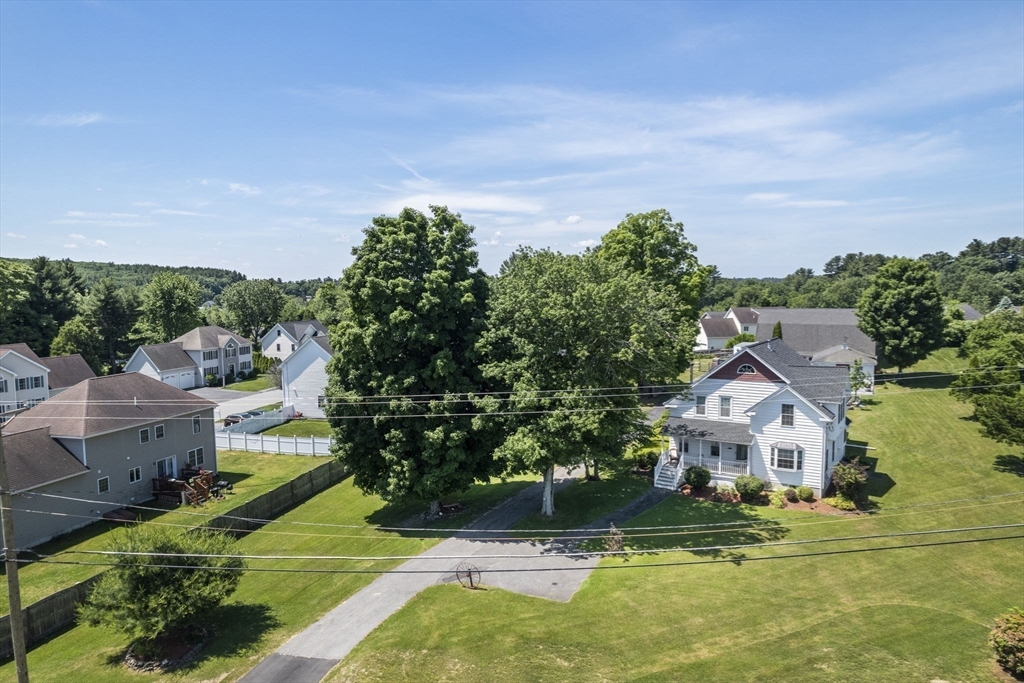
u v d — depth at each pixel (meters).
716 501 35.59
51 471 32.66
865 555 28.11
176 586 22.48
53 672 21.69
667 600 24.72
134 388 40.56
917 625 22.23
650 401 62.88
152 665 21.89
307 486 40.94
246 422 56.53
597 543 30.52
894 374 67.31
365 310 33.28
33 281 76.00
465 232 33.75
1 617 22.48
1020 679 18.73
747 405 39.25
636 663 20.72
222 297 122.19
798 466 36.22
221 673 21.34
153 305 91.12
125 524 34.12
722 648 21.28
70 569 28.62
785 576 26.39
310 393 63.56
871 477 38.03
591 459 31.91
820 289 171.62
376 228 33.62
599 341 31.39
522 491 38.91
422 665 21.17
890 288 63.06
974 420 47.88
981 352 48.19
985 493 34.34
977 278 140.25
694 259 59.31
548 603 25.05
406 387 32.06
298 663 21.78
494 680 20.16
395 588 27.08
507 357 32.47
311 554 31.03
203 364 84.62
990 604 23.81
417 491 31.94
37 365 60.25
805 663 20.06
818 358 66.62
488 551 30.11
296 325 102.62
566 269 31.05
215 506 37.19
